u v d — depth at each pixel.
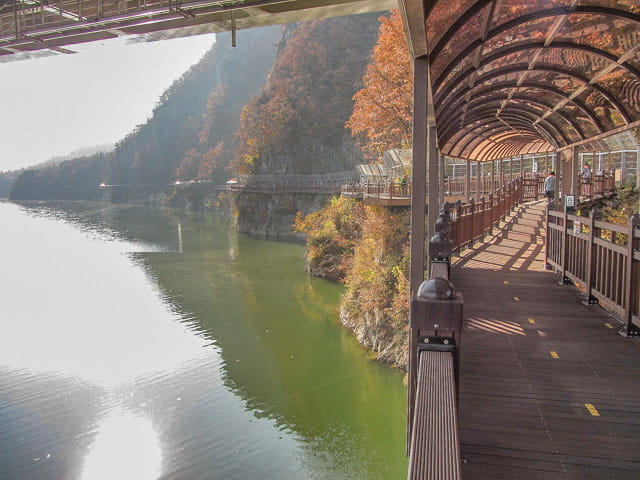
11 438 14.02
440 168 12.80
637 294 5.10
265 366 18.62
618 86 7.37
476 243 13.03
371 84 30.48
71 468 12.41
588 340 5.15
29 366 19.86
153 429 14.30
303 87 71.06
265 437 13.59
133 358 20.28
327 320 23.92
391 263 21.31
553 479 2.81
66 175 185.75
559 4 4.95
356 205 32.84
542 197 26.02
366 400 15.46
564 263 7.86
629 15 4.94
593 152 23.14
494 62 6.79
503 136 15.77
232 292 30.75
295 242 53.69
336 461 12.34
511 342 5.14
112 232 69.31
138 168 154.50
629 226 5.05
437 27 4.16
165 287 33.25
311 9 5.50
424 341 2.11
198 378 17.94
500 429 3.38
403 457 12.38
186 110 167.75
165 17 6.05
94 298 31.25
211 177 104.38
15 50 7.50
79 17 6.51
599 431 3.32
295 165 69.44
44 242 59.38
